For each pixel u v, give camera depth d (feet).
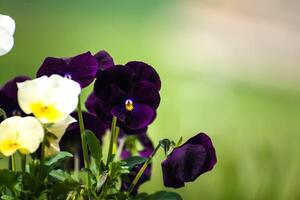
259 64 11.77
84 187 2.75
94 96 3.00
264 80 10.85
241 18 13.57
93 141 2.78
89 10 13.08
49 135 2.70
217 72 10.98
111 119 2.86
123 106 2.82
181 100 8.67
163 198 2.79
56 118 2.67
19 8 12.50
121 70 2.82
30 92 2.67
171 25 13.10
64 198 2.72
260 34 13.10
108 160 2.81
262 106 9.24
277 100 9.70
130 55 11.45
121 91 2.82
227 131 7.31
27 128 2.64
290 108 9.34
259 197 3.90
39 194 2.69
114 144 2.93
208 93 9.02
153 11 13.67
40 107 2.67
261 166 4.00
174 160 2.72
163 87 9.46
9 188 2.69
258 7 13.98
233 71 11.23
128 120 2.81
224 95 9.21
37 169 2.74
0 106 2.93
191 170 2.71
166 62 11.24
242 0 14.06
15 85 2.94
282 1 14.02
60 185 2.68
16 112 2.93
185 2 14.25
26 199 2.69
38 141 2.65
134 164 2.83
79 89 2.69
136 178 2.79
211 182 4.25
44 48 10.85
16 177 2.69
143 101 2.83
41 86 2.67
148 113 2.82
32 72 9.58
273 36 13.03
